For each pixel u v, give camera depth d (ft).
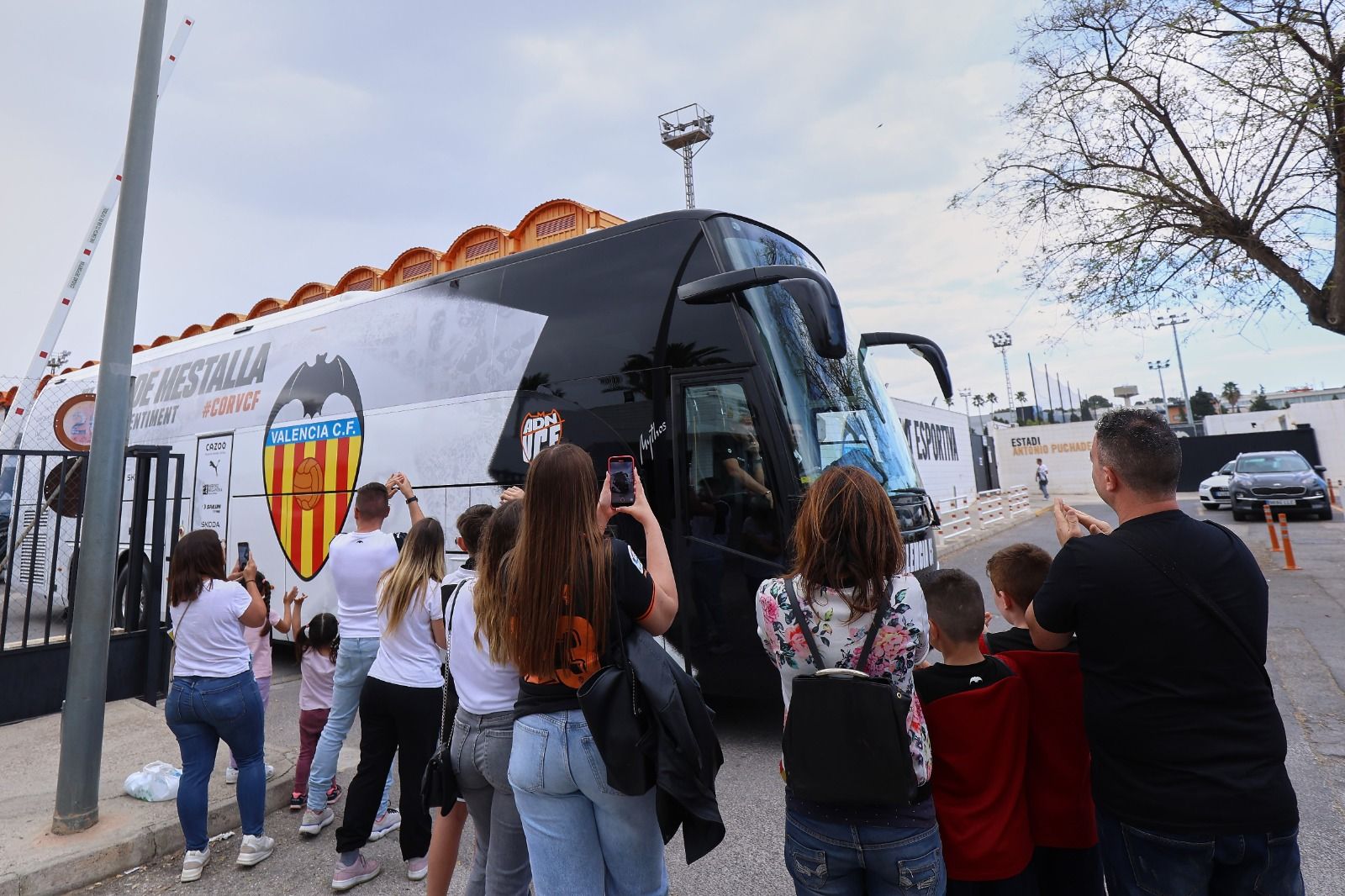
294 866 11.95
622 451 18.42
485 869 8.25
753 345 17.12
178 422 31.19
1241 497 61.98
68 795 12.23
